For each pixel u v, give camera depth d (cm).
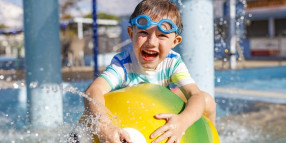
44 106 365
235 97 570
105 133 151
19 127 334
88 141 161
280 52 1616
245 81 836
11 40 1459
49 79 381
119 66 191
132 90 175
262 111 453
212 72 338
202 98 181
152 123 157
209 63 334
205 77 329
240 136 333
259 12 2000
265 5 1975
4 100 477
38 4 378
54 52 386
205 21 329
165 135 153
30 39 380
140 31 174
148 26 170
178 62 198
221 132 346
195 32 324
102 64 1149
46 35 381
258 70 990
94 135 158
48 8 382
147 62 178
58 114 353
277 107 480
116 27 1530
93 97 167
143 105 164
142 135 152
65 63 1087
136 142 149
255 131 351
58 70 388
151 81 195
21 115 384
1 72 938
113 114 161
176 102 175
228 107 482
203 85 328
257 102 521
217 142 179
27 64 383
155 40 172
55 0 387
